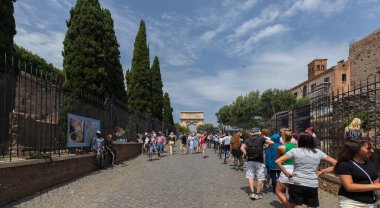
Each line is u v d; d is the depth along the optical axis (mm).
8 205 8016
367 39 39469
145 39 39562
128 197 9422
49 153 11477
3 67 9820
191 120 117812
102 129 18109
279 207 8430
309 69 76750
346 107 10586
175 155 27953
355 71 41719
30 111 10664
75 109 13961
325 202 8859
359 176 4602
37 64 26859
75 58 22000
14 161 8844
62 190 10219
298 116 13781
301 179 5691
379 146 9508
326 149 11531
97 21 22734
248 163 9773
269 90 59125
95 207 8078
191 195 9867
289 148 7488
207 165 19000
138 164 19469
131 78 38781
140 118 30109
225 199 9352
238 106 60750
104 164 17203
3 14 14078
